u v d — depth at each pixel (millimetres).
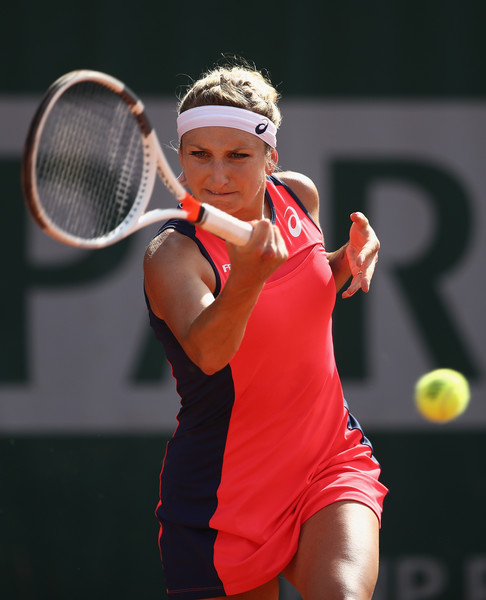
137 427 18891
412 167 19344
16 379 18734
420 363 19250
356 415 19109
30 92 18812
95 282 18953
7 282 18781
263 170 8320
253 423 8539
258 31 19078
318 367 8703
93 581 18703
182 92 18891
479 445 19188
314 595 7945
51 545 18656
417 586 19016
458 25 19344
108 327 18938
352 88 19234
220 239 8227
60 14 18844
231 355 7125
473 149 19406
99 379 18859
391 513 19078
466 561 19047
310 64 19172
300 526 8617
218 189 8117
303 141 19156
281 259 6695
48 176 6773
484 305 19375
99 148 7102
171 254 7973
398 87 19312
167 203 18688
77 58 18828
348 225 19203
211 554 8562
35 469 18703
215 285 8156
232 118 7953
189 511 8734
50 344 18812
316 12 19172
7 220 18828
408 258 19359
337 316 19234
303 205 9375
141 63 18875
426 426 19188
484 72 19422
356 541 8172
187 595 8773
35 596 18547
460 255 19375
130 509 18797
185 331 7516
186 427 8820
